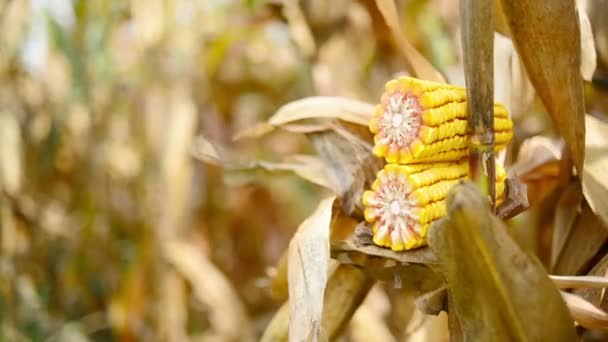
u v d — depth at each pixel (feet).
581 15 3.11
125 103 5.62
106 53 5.56
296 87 6.55
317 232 2.75
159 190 4.66
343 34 5.35
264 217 6.30
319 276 2.69
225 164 3.46
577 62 2.77
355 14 5.19
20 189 5.81
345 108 3.10
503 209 2.70
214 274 4.64
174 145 4.66
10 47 5.62
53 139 5.78
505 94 3.23
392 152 2.57
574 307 2.74
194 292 5.21
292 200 5.70
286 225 6.29
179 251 4.62
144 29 4.96
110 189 5.75
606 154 2.93
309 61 5.12
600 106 3.34
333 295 3.10
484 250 2.37
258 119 6.70
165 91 4.82
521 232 3.58
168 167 4.64
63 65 5.78
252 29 5.61
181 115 4.73
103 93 5.61
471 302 2.46
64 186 6.24
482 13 2.49
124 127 5.63
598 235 3.02
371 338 3.99
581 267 3.05
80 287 6.18
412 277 2.77
